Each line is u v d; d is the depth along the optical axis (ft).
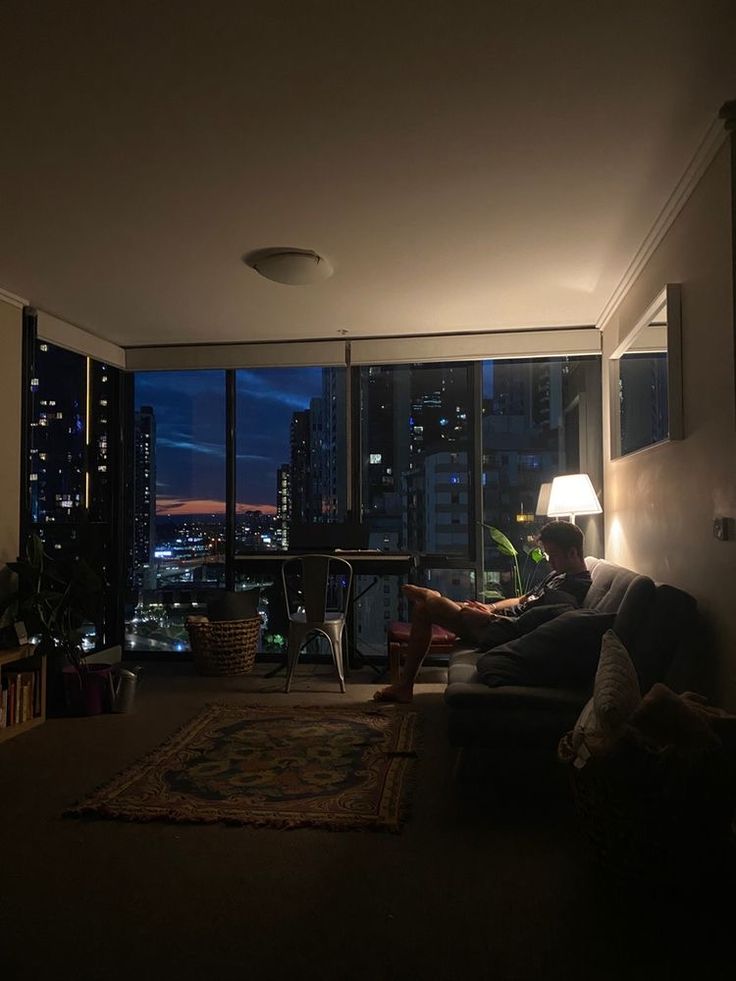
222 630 16.51
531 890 6.91
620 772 6.40
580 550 13.06
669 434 9.97
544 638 9.29
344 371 18.25
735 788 6.20
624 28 6.41
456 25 6.34
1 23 6.24
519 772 8.87
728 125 7.67
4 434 13.91
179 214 10.39
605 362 16.19
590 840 6.70
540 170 9.14
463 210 10.30
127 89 7.29
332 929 6.24
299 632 15.33
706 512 8.89
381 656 17.89
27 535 14.65
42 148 8.48
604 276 13.21
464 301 14.78
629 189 9.66
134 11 6.10
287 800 9.11
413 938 6.10
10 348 14.15
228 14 6.15
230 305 15.01
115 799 9.14
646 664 8.71
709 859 6.21
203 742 11.53
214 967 5.70
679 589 9.48
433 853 7.71
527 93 7.44
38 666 13.12
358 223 10.75
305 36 6.48
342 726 12.38
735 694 7.93
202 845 7.93
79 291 14.01
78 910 6.57
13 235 11.16
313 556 15.24
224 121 7.92
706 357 8.86
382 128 8.11
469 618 12.85
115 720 13.12
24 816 8.76
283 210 10.29
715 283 8.48
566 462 17.70
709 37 6.54
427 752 11.06
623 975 5.59
